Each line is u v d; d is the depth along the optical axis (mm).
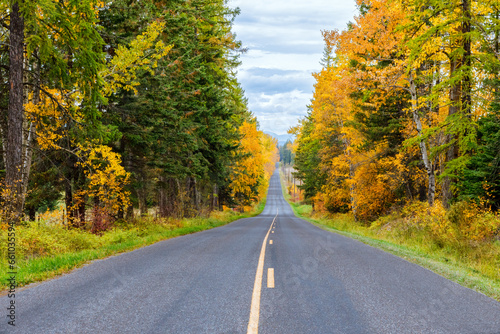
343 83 19969
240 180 48656
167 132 18922
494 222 12250
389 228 20922
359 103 23594
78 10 11234
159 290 6027
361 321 4539
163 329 4184
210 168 30172
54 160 16656
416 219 17750
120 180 16078
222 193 50375
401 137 24125
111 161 14453
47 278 7184
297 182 167750
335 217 37875
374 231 22328
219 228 24828
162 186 23047
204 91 24797
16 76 11055
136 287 6234
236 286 6332
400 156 22453
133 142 17156
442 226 14180
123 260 9211
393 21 18266
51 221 12625
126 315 4691
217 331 4133
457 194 16219
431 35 15867
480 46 17391
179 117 18812
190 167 26141
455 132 15117
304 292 5961
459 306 5285
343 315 4773
